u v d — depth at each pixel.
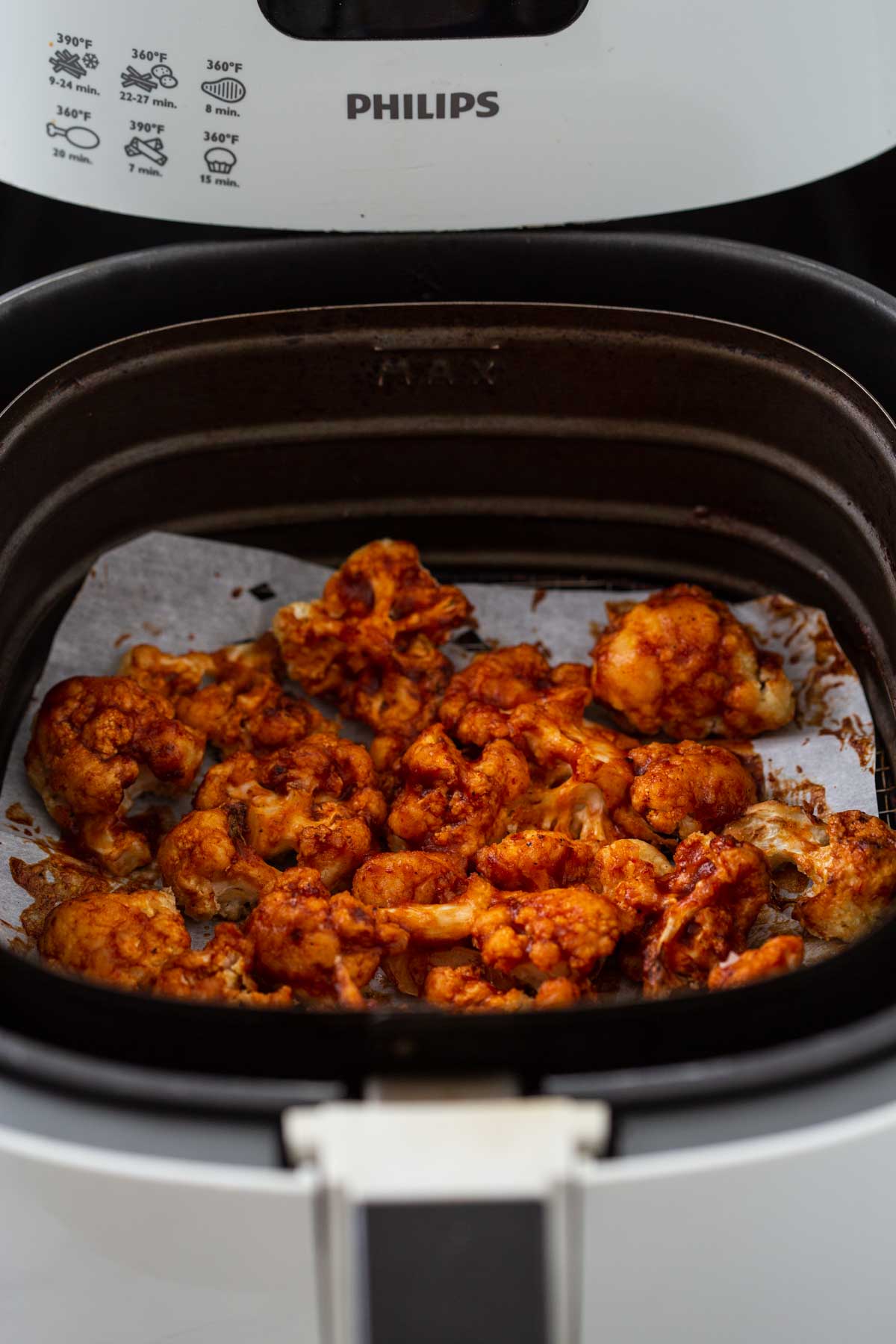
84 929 0.62
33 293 0.68
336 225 0.69
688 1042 0.53
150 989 0.62
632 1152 0.51
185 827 0.65
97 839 0.67
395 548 0.72
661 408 0.71
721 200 0.69
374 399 0.71
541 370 0.70
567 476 0.74
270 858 0.67
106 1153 0.51
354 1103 0.51
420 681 0.71
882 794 0.68
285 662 0.72
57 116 0.66
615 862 0.65
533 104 0.66
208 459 0.72
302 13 0.64
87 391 0.68
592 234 0.69
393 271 0.70
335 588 0.71
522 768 0.68
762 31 0.64
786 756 0.70
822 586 0.71
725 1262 0.53
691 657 0.69
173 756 0.67
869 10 0.64
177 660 0.70
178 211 0.68
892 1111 0.51
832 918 0.64
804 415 0.69
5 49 0.65
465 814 0.66
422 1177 0.50
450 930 0.63
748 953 0.60
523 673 0.71
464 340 0.70
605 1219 0.51
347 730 0.72
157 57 0.65
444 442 0.73
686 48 0.65
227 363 0.70
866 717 0.69
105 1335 0.56
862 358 0.68
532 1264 0.51
